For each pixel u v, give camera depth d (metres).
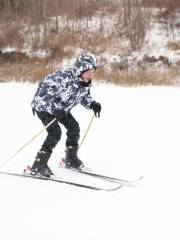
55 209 4.65
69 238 3.96
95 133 8.54
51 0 20.67
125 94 13.65
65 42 18.44
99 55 17.77
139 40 18.20
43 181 5.63
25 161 6.53
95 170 6.18
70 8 20.44
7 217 4.41
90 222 4.34
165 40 18.39
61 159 6.45
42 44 18.41
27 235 4.00
